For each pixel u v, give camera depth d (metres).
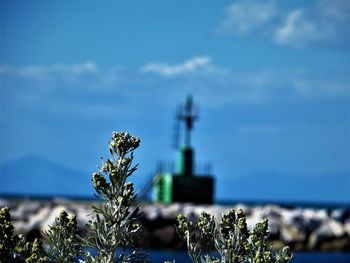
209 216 21.27
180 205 140.12
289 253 20.78
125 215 19.52
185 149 176.12
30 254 19.92
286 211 146.88
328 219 143.12
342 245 139.50
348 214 146.75
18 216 124.38
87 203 137.12
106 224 19.52
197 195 175.25
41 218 121.12
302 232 137.88
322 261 118.69
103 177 19.53
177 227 21.17
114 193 19.55
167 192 174.38
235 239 20.77
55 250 20.16
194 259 20.78
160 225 126.06
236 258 20.36
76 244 20.19
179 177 174.12
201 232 21.14
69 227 20.55
